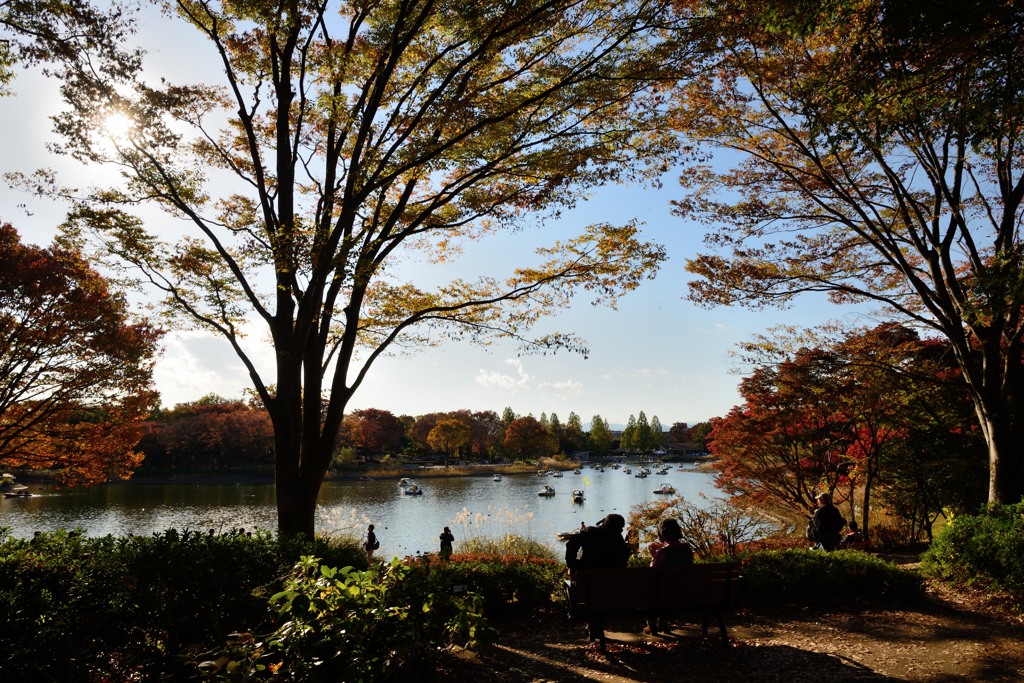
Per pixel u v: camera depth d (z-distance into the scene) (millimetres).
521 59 9688
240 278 9703
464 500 53906
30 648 4277
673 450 169375
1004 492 10812
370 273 9109
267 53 10734
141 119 8836
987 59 6496
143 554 5051
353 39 9805
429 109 9367
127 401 19703
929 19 5906
